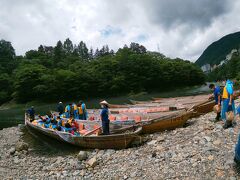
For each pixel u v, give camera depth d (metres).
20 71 82.81
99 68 95.06
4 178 10.74
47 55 132.62
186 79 101.12
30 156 14.41
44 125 20.16
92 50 169.62
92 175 9.66
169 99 29.23
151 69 94.12
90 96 84.81
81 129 17.23
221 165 7.87
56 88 78.12
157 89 95.19
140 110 19.98
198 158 8.68
